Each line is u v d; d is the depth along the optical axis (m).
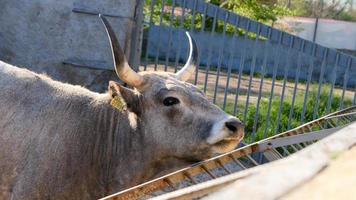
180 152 4.71
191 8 8.95
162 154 4.78
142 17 8.85
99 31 8.62
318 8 33.56
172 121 4.71
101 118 4.85
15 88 4.68
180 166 4.81
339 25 32.94
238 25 8.82
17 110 4.62
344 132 1.21
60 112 4.72
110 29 4.80
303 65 23.64
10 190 4.54
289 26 31.19
